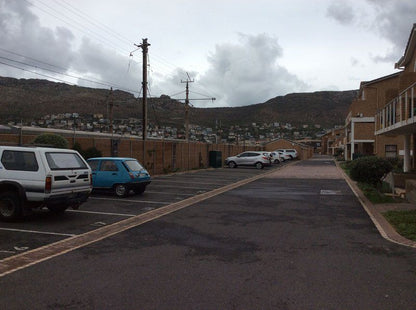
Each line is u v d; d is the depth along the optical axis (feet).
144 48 93.81
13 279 18.08
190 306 15.05
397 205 41.24
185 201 45.39
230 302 15.46
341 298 15.94
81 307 14.93
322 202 44.88
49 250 23.31
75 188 32.99
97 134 91.86
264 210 39.09
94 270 19.52
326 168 122.42
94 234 27.76
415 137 70.90
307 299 15.81
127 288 16.98
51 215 35.14
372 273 19.22
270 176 87.71
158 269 19.74
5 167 31.32
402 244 25.17
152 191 55.42
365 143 157.48
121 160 48.21
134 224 31.58
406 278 18.49
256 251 23.38
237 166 127.85
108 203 42.91
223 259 21.61
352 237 27.20
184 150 103.96
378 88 142.82
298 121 502.79
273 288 17.06
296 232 28.78
